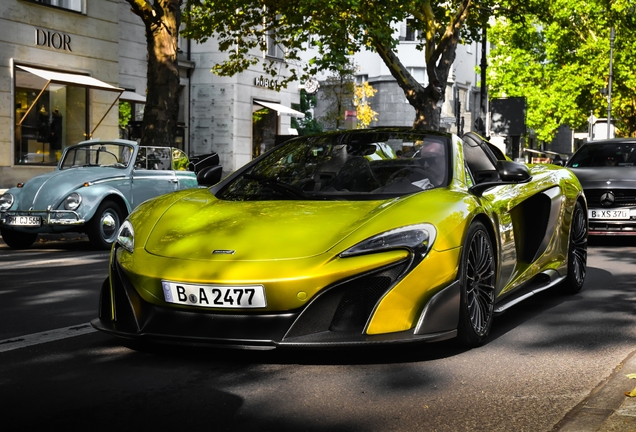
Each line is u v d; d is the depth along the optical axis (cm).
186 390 375
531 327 537
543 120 4322
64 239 1299
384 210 443
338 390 377
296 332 403
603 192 1095
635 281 764
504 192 549
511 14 3034
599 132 4500
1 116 2089
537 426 329
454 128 4928
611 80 3931
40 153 2220
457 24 2570
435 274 419
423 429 324
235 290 402
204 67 3070
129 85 2662
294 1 2256
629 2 3788
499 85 4416
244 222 449
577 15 3956
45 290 707
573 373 415
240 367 416
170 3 1712
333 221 441
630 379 396
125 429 320
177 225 459
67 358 438
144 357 438
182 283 409
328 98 3675
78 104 2352
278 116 3347
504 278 532
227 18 2355
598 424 325
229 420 332
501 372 415
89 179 1094
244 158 3125
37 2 2180
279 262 407
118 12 2605
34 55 2178
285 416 338
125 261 438
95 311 596
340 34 2327
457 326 436
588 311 601
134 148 1162
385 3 2314
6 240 1123
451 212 445
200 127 3086
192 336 409
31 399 360
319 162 534
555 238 631
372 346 399
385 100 4744
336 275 403
